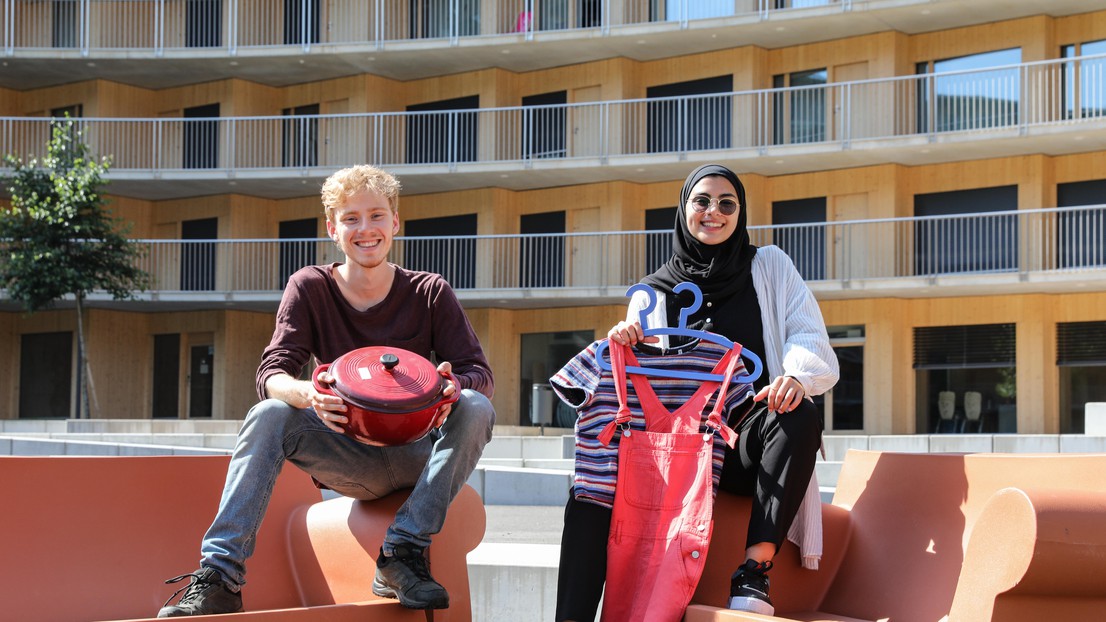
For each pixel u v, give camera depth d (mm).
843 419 28984
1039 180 27062
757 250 3941
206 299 31719
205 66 32094
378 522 3477
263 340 33844
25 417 34188
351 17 32000
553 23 30797
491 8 31125
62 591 3229
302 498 3781
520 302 31125
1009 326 27703
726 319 3807
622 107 30359
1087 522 2395
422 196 32625
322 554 3557
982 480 3363
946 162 28281
